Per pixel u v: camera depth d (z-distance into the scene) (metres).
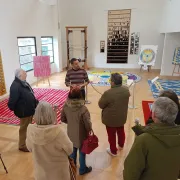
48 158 1.33
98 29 9.48
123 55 9.62
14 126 3.56
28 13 6.33
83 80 3.72
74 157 2.09
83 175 2.21
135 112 4.16
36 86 6.56
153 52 8.80
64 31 9.70
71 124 1.95
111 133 2.45
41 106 1.30
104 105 2.29
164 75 8.28
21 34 6.02
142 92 5.70
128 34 9.26
